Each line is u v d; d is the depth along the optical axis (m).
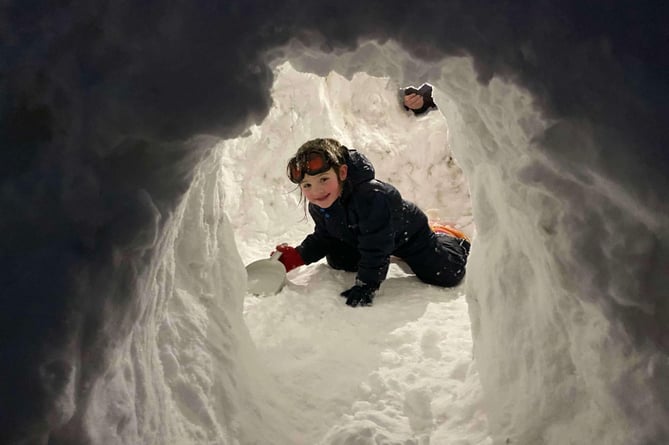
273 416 1.32
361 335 1.84
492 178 1.14
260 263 2.31
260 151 2.93
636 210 0.74
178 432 1.02
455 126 1.21
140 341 0.91
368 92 3.44
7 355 0.66
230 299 1.43
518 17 0.77
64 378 0.67
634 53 0.76
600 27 0.77
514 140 0.89
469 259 1.44
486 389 1.32
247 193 2.88
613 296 0.80
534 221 0.93
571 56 0.77
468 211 3.05
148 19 0.75
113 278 0.73
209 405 1.13
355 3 0.76
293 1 0.75
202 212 1.22
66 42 0.75
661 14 0.78
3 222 0.72
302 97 3.04
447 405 1.40
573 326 0.94
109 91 0.73
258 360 1.53
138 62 0.74
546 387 1.07
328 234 2.36
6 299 0.69
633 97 0.74
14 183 0.73
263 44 0.75
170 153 0.78
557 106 0.76
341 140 3.13
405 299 2.15
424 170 3.18
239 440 1.16
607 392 0.85
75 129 0.75
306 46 0.77
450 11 0.77
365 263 2.13
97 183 0.75
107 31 0.75
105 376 0.75
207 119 0.74
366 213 2.07
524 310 1.17
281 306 2.06
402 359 1.66
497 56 0.77
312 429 1.36
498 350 1.27
